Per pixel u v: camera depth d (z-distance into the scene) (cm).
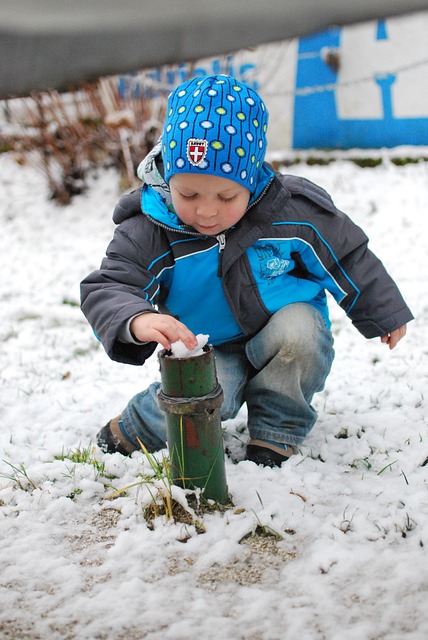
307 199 238
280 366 241
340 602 177
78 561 199
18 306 448
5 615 177
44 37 138
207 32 138
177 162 212
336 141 740
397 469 242
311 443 262
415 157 701
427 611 171
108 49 141
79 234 662
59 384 336
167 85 713
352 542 200
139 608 178
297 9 130
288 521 210
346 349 364
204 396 205
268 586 185
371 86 716
